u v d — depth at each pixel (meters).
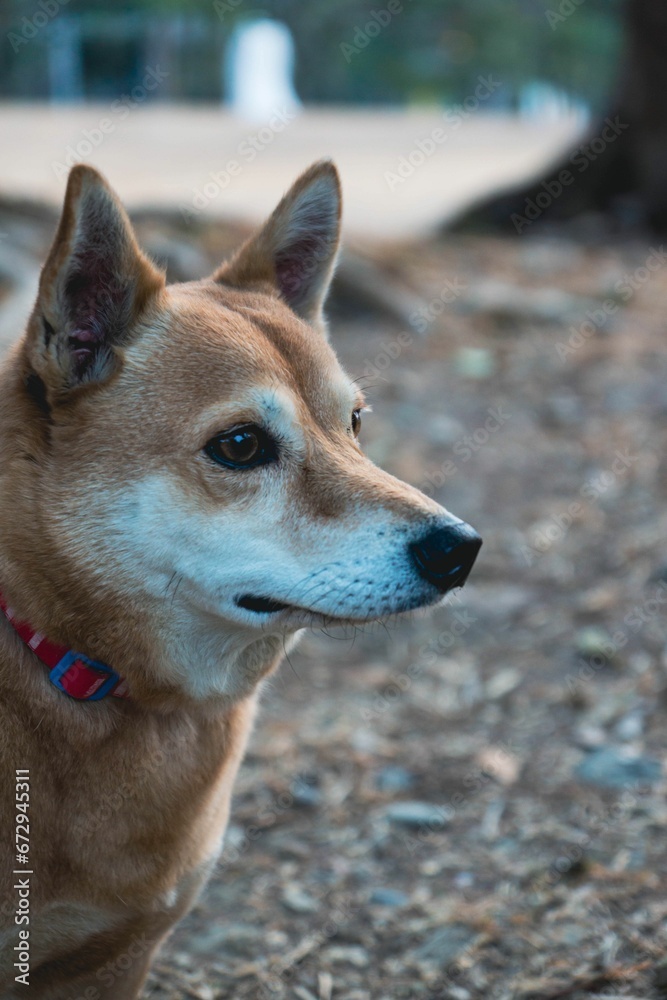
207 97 6.18
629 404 1.83
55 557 0.87
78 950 0.88
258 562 0.88
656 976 0.95
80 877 0.87
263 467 0.90
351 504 0.89
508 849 1.07
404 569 0.88
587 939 0.98
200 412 0.88
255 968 0.99
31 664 0.87
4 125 4.62
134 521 0.87
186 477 0.88
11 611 0.87
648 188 2.91
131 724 0.88
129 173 3.75
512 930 1.00
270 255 0.98
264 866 1.07
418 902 1.03
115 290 0.90
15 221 2.25
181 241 2.25
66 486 0.87
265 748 1.18
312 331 0.96
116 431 0.88
